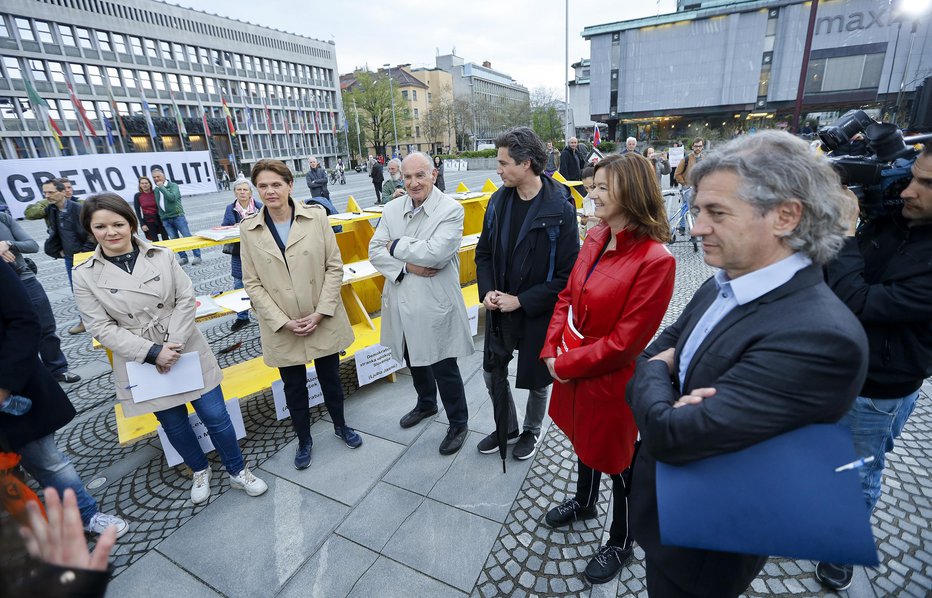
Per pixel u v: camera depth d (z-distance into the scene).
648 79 37.03
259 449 2.78
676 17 34.50
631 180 1.39
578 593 1.75
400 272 2.47
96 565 0.68
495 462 2.54
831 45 32.16
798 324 0.75
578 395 1.71
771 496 0.79
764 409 0.76
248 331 4.73
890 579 1.73
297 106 53.12
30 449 1.91
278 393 2.96
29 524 0.64
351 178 38.44
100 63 35.09
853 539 0.74
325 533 2.11
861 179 1.38
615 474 1.69
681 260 6.43
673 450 0.86
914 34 29.95
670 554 1.03
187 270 7.14
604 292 1.54
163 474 2.60
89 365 4.10
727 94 35.19
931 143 1.15
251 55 46.88
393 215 2.53
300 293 2.38
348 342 2.60
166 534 2.15
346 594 1.80
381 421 3.01
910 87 27.69
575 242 2.15
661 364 1.05
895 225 1.36
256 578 1.89
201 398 2.23
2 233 3.38
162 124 38.81
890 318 1.27
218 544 2.08
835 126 1.80
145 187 7.22
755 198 0.78
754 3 32.59
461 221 2.45
